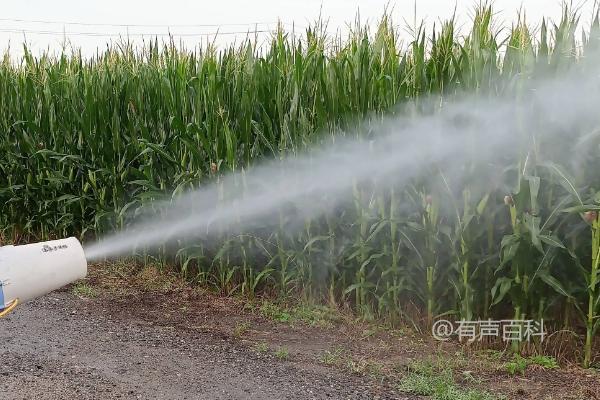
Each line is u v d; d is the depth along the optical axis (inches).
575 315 193.2
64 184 318.7
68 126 312.8
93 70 323.0
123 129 298.8
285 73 248.2
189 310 237.0
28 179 326.6
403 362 183.8
